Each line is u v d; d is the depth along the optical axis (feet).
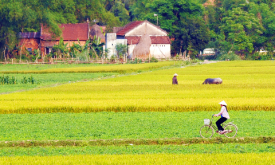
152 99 411.54
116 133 274.98
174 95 446.19
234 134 260.42
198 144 246.68
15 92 498.69
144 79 651.25
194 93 460.55
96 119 330.54
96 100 406.82
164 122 314.76
